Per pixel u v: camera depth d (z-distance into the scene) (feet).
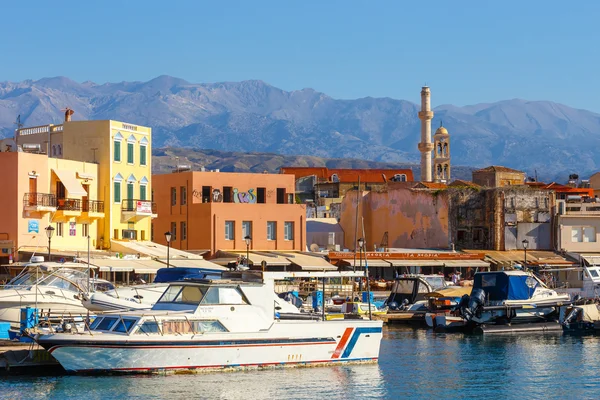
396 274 343.87
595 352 213.66
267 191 364.38
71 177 292.61
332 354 174.91
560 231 382.63
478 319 256.11
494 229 378.73
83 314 177.27
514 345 225.97
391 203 410.31
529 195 383.65
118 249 304.09
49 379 158.40
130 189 320.09
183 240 355.36
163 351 158.81
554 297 263.49
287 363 169.48
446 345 224.94
